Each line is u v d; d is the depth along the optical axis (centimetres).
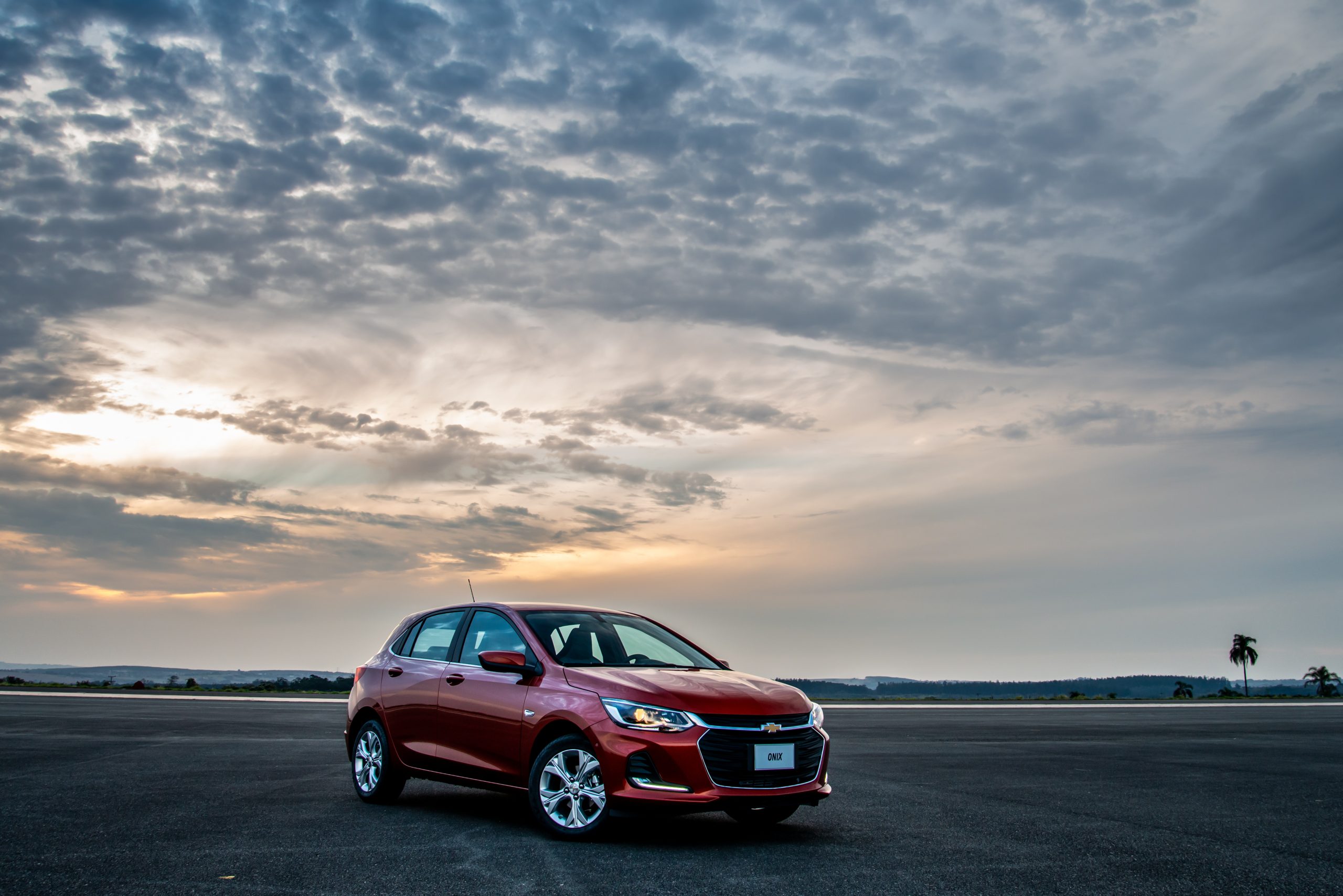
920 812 867
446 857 632
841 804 914
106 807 847
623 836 712
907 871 603
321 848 660
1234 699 5369
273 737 1670
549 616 819
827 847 682
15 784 993
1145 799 973
